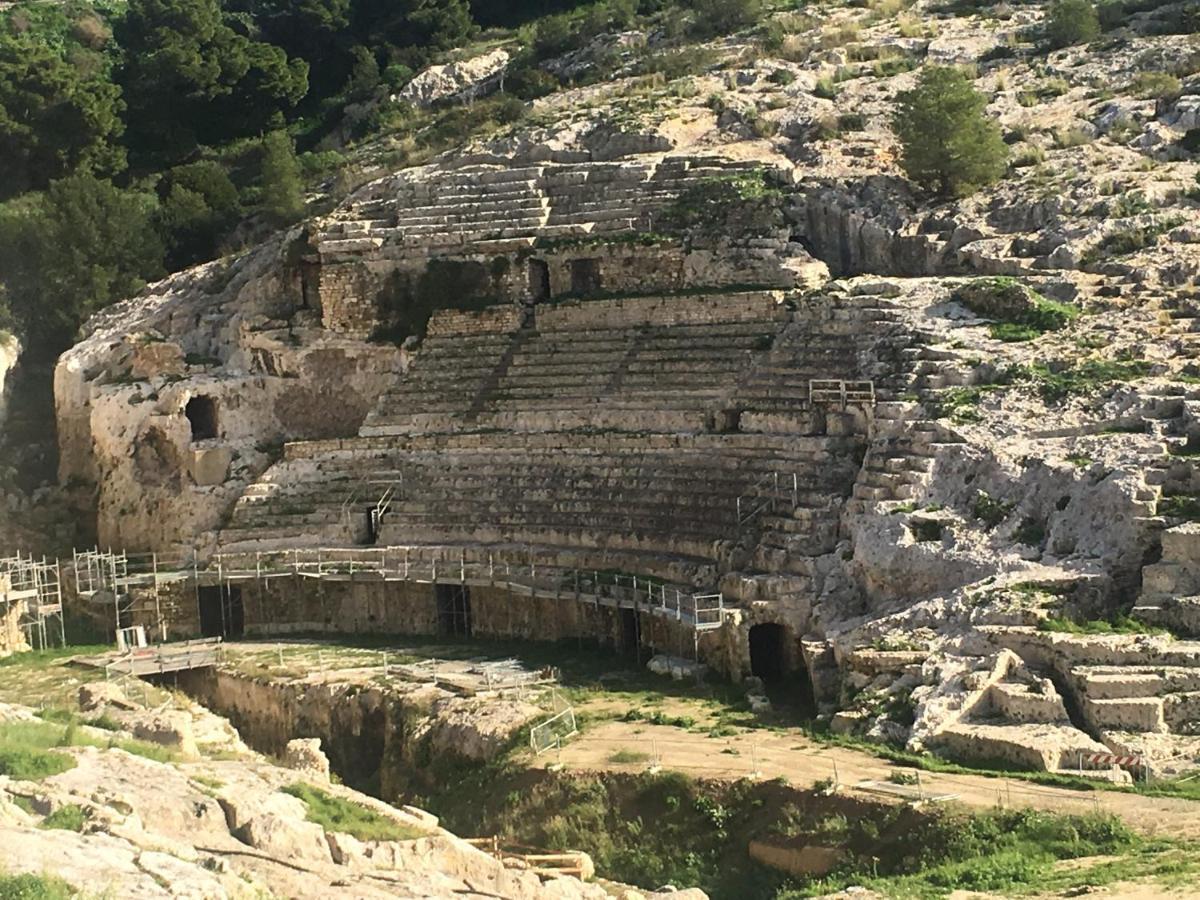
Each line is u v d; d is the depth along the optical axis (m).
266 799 34.41
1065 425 54.72
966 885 35.12
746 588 56.41
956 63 89.38
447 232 81.94
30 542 82.00
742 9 106.62
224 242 101.25
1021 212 70.31
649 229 77.56
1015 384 57.47
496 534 69.50
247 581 74.62
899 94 76.75
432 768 52.84
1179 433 52.62
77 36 130.00
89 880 26.67
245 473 79.88
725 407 66.81
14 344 91.12
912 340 61.88
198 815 32.81
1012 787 40.91
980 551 51.75
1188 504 49.00
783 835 41.69
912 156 73.94
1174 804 38.75
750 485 62.34
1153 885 33.00
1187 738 42.66
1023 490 52.78
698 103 89.19
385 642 69.25
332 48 128.75
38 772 33.97
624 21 114.62
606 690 56.25
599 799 45.50
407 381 79.44
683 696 54.53
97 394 82.56
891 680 48.28
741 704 52.72
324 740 59.22
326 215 89.25
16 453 87.38
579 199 81.50
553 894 35.28
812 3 107.69
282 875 30.62
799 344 66.94
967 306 63.75
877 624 50.50
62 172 108.31
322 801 36.50
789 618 55.03
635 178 80.69
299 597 74.06
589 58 109.75
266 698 61.84
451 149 94.38
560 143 86.50
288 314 86.12
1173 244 65.00
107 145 111.31
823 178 76.25
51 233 94.75
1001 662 46.50
